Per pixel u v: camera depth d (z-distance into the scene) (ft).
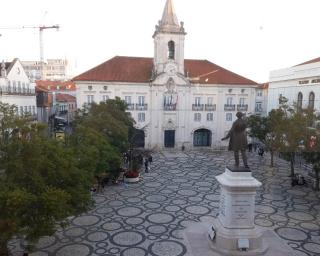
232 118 160.04
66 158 49.16
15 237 56.44
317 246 55.06
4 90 122.11
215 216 67.77
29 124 51.78
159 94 150.71
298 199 81.00
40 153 44.62
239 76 163.63
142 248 53.31
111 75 148.77
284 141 97.35
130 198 79.77
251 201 49.60
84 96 145.59
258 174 106.52
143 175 102.47
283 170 112.16
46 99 187.32
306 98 128.77
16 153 43.75
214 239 51.57
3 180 41.86
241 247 48.55
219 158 132.87
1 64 134.51
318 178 87.40
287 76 142.61
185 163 121.70
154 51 156.25
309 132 90.17
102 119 92.63
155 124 152.97
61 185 47.98
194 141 160.25
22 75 141.90
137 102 150.20
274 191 87.71
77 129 76.64
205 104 156.35
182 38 150.10
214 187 89.86
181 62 151.94
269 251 51.29
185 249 52.65
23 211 40.55
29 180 42.86
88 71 149.59
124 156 110.11
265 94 207.82
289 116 111.75
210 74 161.38
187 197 80.89
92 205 56.85
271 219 67.36
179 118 154.81
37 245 54.29
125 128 96.89
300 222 65.87
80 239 56.90
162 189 87.66
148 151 133.49
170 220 65.62
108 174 86.53
